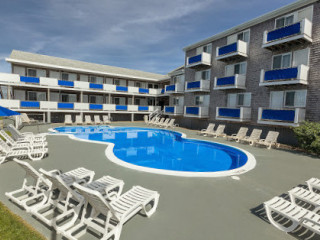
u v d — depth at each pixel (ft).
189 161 36.55
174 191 18.30
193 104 81.15
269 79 48.73
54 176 11.94
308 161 31.55
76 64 100.32
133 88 104.88
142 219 13.29
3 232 10.93
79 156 30.14
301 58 46.06
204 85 71.61
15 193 16.06
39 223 12.19
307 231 12.26
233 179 22.08
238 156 40.11
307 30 42.96
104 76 103.71
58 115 91.97
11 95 82.23
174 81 99.50
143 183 20.03
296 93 46.68
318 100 42.63
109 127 77.92
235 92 62.90
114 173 22.81
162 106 123.65
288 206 13.14
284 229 12.23
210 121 72.59
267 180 22.11
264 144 44.09
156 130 76.33
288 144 47.55
